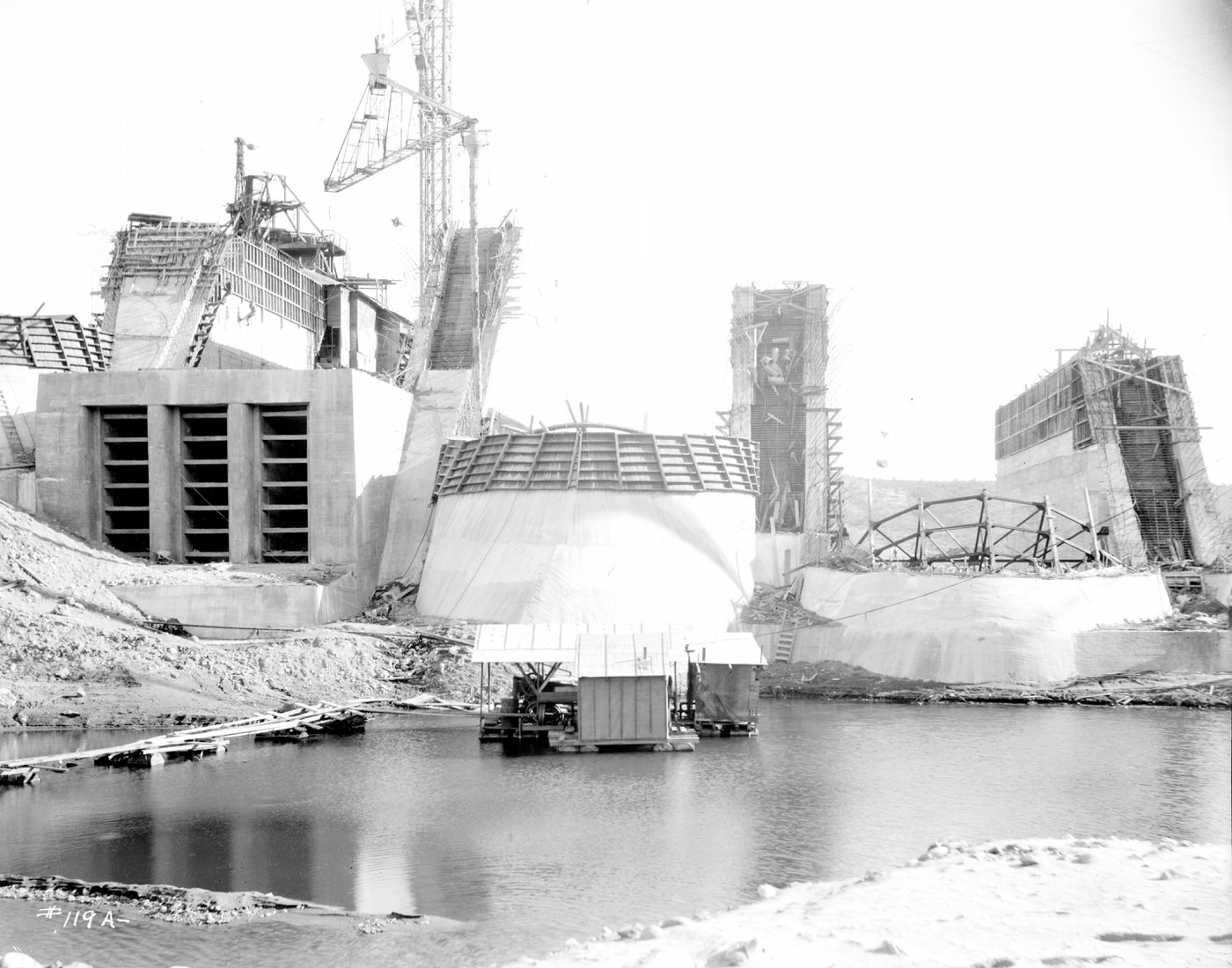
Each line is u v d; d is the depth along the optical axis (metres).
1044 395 127.62
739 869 38.03
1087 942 23.73
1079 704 76.81
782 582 110.44
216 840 42.25
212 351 113.81
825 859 39.34
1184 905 26.58
